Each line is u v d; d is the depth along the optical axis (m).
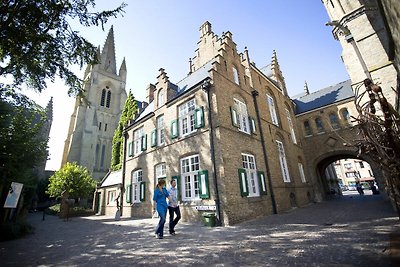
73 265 4.44
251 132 13.10
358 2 10.41
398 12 3.32
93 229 10.05
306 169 20.31
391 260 3.38
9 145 8.74
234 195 9.84
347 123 19.78
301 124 22.44
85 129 42.59
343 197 22.92
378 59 9.13
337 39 14.41
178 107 13.62
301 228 7.00
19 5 5.51
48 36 6.32
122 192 17.92
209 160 10.52
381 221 6.85
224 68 12.77
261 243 5.38
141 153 16.42
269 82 18.25
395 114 2.73
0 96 8.27
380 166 2.98
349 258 3.73
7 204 8.92
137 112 20.83
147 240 6.67
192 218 10.65
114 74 54.38
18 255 5.47
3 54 6.29
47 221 16.28
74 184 22.66
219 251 4.90
